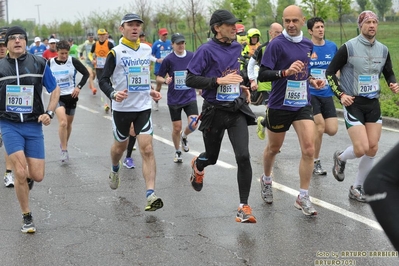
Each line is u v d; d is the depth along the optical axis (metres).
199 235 5.67
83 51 22.19
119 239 5.62
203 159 6.26
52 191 7.38
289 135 10.79
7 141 5.71
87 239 5.64
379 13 32.66
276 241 5.46
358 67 6.35
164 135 11.18
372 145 6.44
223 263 4.99
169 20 34.16
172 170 8.35
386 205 2.10
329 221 5.98
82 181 7.85
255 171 8.16
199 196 6.99
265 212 6.33
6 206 6.75
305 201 6.16
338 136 10.57
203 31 32.81
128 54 6.43
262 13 30.22
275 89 6.20
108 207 6.66
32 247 5.46
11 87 5.70
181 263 5.00
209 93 5.90
